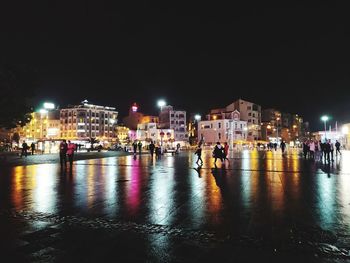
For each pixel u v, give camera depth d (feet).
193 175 58.65
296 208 29.58
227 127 324.60
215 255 17.81
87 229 22.85
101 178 54.08
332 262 16.80
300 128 476.54
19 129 371.56
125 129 402.52
